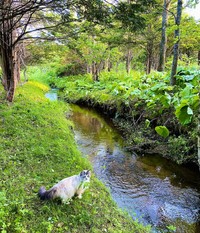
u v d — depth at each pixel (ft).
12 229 8.02
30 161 13.50
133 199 13.73
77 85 54.44
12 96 26.40
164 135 15.29
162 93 22.45
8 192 10.14
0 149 14.26
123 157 19.83
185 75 22.54
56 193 9.78
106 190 13.00
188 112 12.23
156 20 38.27
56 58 75.31
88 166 15.11
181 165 18.17
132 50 57.82
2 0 16.44
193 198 14.10
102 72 58.44
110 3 15.24
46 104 31.35
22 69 69.62
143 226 10.82
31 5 16.75
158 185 15.46
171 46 47.96
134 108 27.89
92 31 22.95
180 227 11.61
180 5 19.70
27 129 18.69
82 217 9.43
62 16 17.89
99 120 32.89
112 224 9.70
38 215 9.05
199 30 23.53
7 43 23.82
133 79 33.58
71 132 23.65
